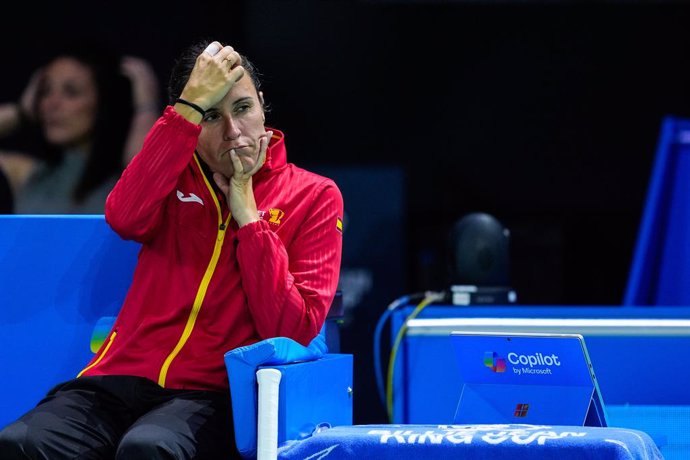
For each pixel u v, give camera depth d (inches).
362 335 769.6
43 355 421.1
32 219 425.1
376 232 820.0
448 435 323.0
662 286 685.3
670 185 690.8
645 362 478.9
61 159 804.0
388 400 489.4
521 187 885.8
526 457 312.0
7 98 804.0
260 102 399.2
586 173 881.5
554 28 880.9
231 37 836.0
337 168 843.4
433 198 888.9
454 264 528.7
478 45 884.0
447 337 486.6
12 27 802.2
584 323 480.1
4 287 422.0
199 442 342.0
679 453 461.7
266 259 367.6
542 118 884.0
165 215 391.9
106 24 809.5
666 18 871.7
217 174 386.0
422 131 885.2
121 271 426.3
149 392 366.6
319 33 879.1
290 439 337.7
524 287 882.8
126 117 808.3
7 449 341.1
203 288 378.0
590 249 880.9
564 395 366.0
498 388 375.9
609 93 879.1
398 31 883.4
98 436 354.6
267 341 337.4
